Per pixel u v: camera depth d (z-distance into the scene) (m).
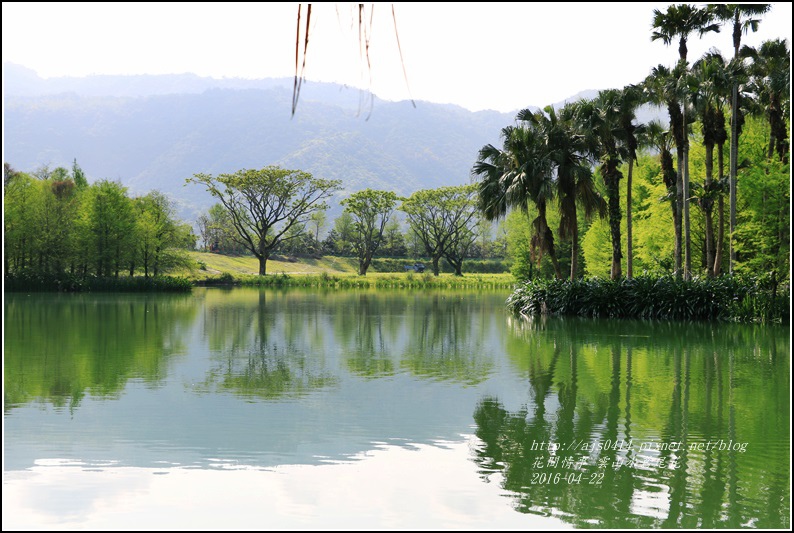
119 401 15.45
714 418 13.83
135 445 11.92
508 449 11.78
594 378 18.31
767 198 33.06
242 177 97.44
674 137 35.56
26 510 9.08
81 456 11.31
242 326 32.75
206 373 19.19
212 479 10.25
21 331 29.56
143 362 21.09
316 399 15.74
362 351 23.94
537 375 18.83
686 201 35.31
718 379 18.00
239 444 11.99
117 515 8.91
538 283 40.06
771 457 11.27
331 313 40.94
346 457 11.32
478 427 13.22
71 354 22.67
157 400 15.56
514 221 67.69
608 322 33.00
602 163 38.19
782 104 34.50
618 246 37.88
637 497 9.55
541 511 9.09
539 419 13.83
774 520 8.73
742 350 23.25
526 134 37.53
